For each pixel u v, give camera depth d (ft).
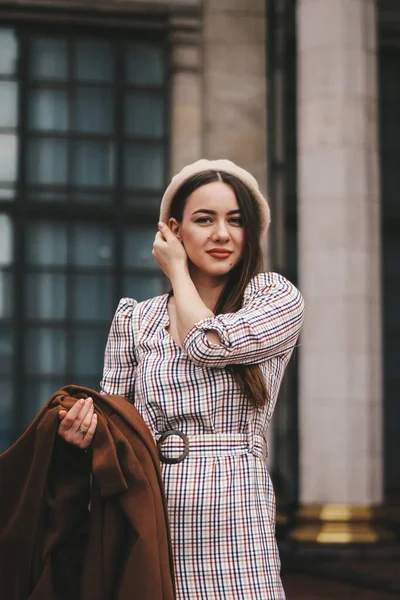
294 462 47.70
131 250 51.06
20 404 49.57
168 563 9.94
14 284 50.01
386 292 51.67
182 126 49.80
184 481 10.30
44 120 50.88
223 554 10.23
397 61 52.54
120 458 10.09
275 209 48.62
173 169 49.75
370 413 40.93
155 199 51.34
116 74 51.37
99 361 50.49
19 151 50.52
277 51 49.83
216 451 10.41
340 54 41.22
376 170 41.78
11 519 10.28
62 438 10.34
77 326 50.42
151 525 9.87
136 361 11.14
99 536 10.10
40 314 50.16
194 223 10.97
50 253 50.42
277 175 48.96
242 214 10.96
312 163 41.42
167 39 51.11
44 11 50.21
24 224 50.31
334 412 40.57
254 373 10.52
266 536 10.43
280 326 10.64
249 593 10.17
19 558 10.23
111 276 50.80
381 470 41.32
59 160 50.90
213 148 49.65
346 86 41.22
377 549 39.88
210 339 10.31
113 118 51.34
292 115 51.26
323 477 40.55
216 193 10.92
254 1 50.19
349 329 40.78
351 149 41.16
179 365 10.57
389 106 52.31
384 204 52.06
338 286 40.93
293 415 48.11
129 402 10.61
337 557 39.63
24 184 50.44
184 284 10.79
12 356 49.80
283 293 10.85
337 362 40.73
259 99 50.01
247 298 10.97
